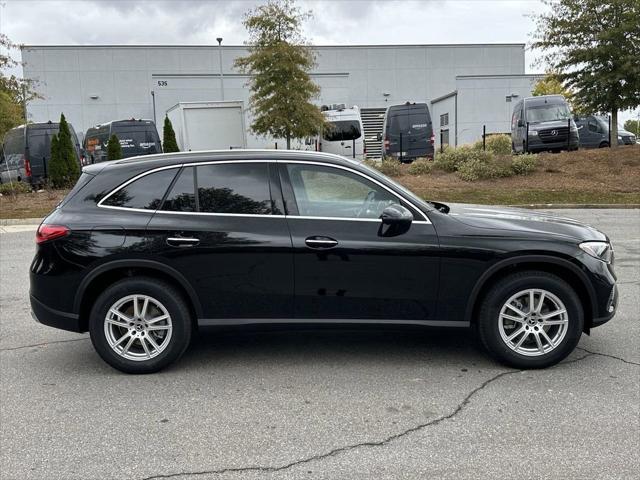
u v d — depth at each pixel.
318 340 5.47
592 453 3.42
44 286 4.66
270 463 3.36
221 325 4.64
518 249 4.53
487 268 4.55
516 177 18.84
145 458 3.43
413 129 23.12
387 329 4.67
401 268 4.56
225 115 22.25
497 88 29.95
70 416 4.00
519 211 5.25
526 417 3.88
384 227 4.58
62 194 18.36
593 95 19.05
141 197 4.70
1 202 17.53
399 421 3.85
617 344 5.27
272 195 4.67
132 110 40.00
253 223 4.60
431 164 20.27
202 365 4.91
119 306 4.65
